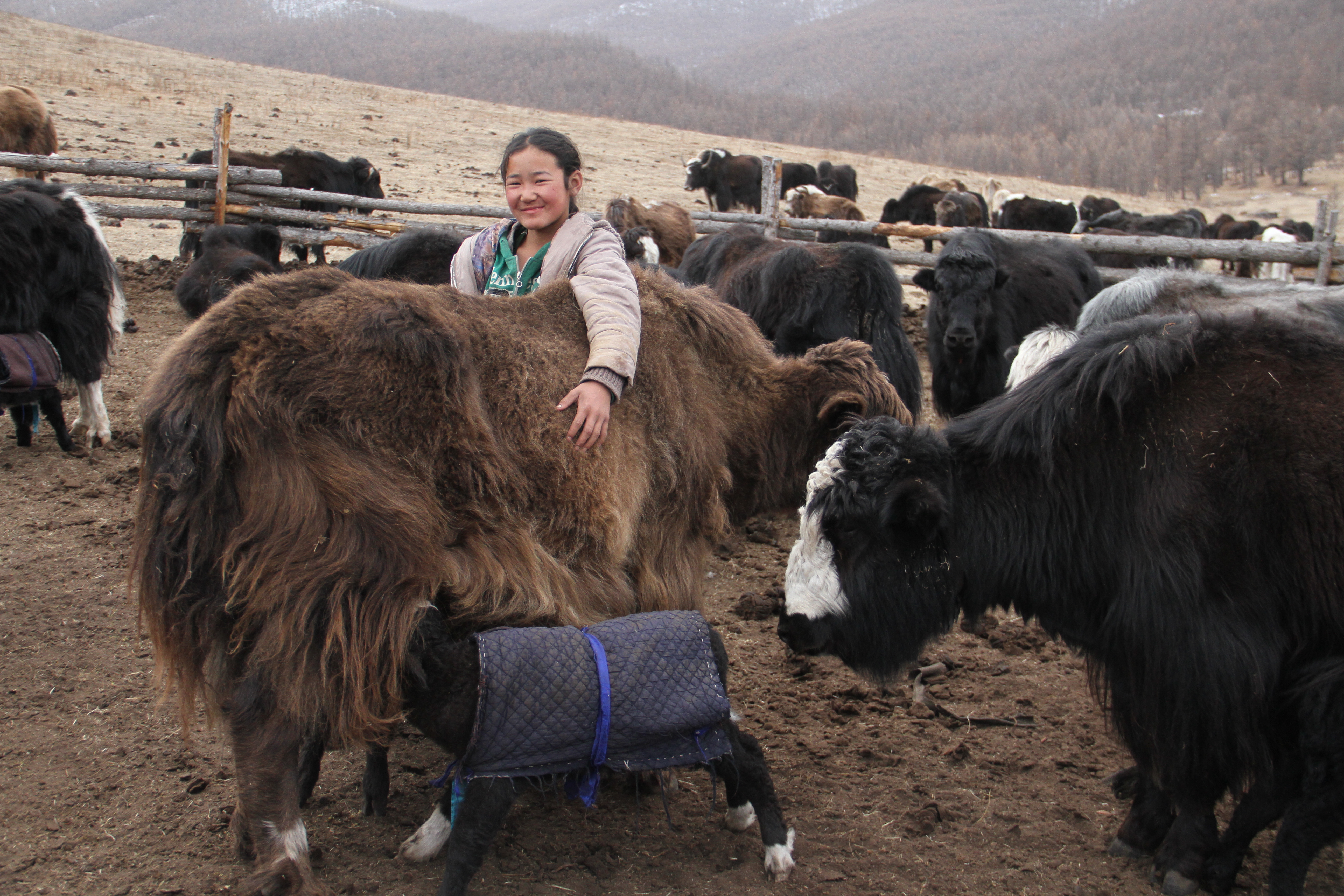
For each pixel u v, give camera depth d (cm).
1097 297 543
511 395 262
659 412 294
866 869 288
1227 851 279
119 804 300
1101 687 319
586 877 279
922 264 1125
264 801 233
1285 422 261
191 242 1159
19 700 348
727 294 688
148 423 237
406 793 315
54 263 555
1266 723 264
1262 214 5075
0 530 477
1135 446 276
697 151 3612
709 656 260
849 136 10219
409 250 629
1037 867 292
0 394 524
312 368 237
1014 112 14600
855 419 308
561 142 300
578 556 269
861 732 365
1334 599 255
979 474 291
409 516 238
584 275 290
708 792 326
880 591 280
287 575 231
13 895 259
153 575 238
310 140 2466
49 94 2438
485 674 234
